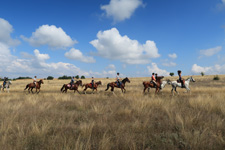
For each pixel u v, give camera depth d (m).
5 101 10.10
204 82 27.84
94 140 3.97
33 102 9.43
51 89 22.42
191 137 3.82
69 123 5.38
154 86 14.08
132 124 5.09
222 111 6.32
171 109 6.89
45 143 3.77
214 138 3.88
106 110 7.38
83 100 10.69
